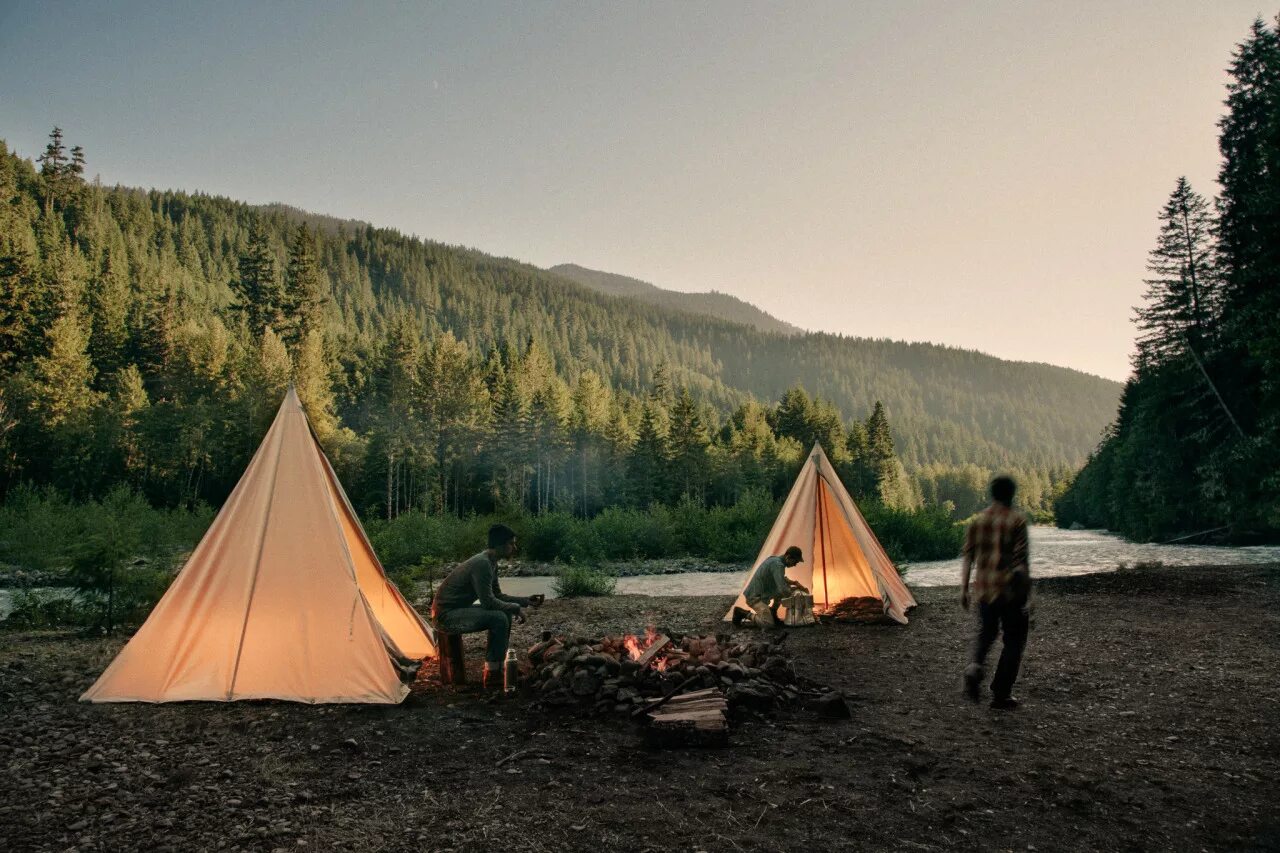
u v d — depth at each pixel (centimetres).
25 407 5656
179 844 395
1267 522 3331
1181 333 3641
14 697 711
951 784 485
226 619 716
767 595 1174
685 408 8938
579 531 3688
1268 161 2572
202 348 7944
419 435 7544
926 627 1145
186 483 6253
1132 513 4356
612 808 444
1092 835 412
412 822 425
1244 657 905
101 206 17175
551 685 692
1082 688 754
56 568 2820
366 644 712
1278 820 434
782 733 597
